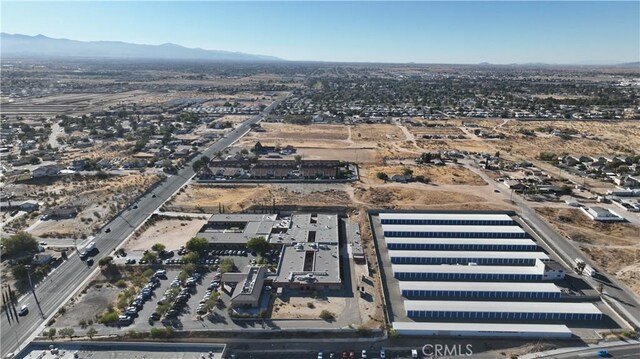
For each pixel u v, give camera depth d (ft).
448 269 359.66
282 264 368.07
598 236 429.38
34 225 456.86
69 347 274.16
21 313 308.19
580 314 299.99
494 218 452.76
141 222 467.52
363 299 326.65
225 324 295.89
